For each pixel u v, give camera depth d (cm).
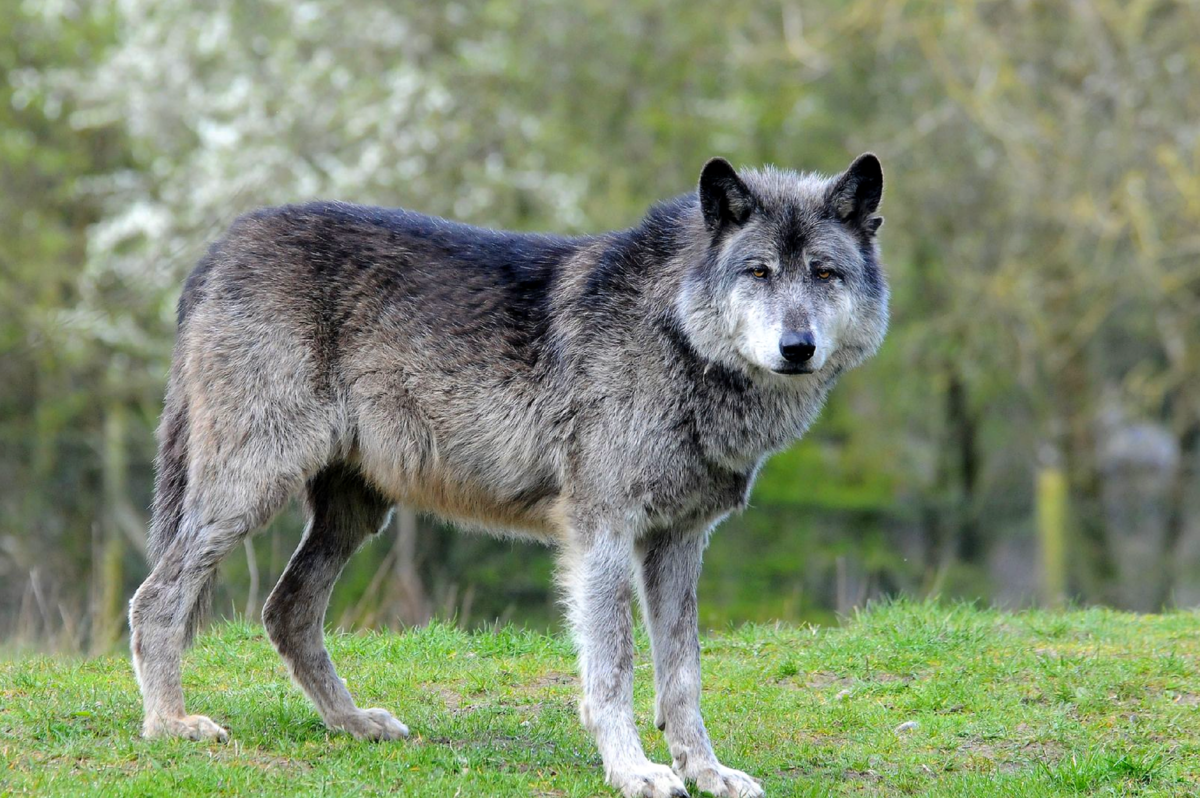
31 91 3494
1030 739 1202
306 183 3266
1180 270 3291
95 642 1700
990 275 3675
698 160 3609
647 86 3719
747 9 3678
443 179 3319
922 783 1108
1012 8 3466
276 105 3284
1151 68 3294
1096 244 3581
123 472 3397
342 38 3406
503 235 1166
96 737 1067
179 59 3347
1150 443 4778
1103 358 4312
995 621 1656
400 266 1128
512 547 2931
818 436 4300
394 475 1134
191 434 1104
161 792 934
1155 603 4056
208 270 1134
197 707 1190
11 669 1335
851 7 3544
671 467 1055
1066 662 1391
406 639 1505
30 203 3475
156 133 3362
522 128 3491
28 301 3378
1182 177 2986
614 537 1051
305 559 1165
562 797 1002
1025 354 3669
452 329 1111
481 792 991
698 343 1049
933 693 1320
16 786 937
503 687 1347
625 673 1034
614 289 1095
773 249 1056
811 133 3766
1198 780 1087
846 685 1388
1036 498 4241
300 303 1109
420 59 3484
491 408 1098
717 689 1370
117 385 3397
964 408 4359
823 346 1038
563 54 3631
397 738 1135
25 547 3169
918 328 3762
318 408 1105
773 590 3462
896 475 4369
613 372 1066
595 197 3475
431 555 2895
